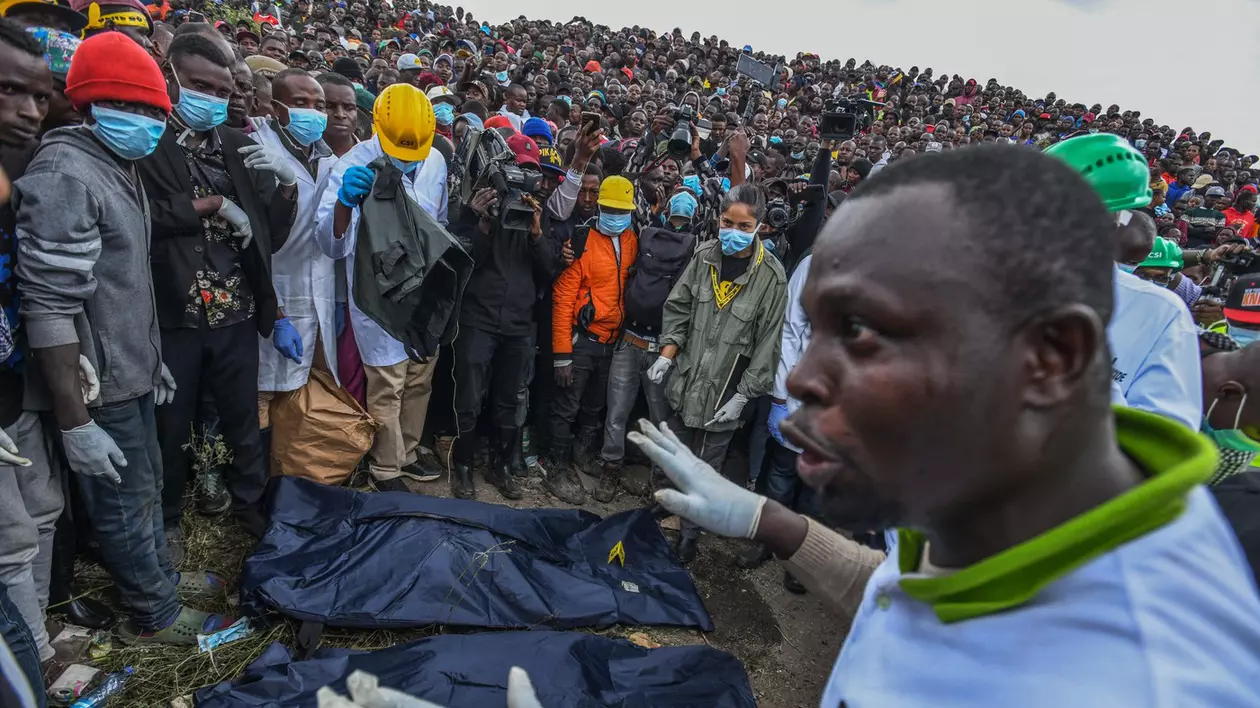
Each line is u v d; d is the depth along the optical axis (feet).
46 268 5.43
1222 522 1.54
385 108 8.27
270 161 8.14
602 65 52.44
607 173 12.93
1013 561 1.41
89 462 5.92
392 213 8.49
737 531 2.95
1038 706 1.29
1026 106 68.90
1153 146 46.73
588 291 11.40
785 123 43.50
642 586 9.37
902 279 1.33
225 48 9.43
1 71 5.23
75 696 6.42
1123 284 5.76
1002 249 1.30
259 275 8.32
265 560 8.02
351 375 10.19
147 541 6.91
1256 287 7.36
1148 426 1.66
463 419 10.95
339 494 9.20
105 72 5.73
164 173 7.29
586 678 7.04
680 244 11.40
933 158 1.46
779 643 9.25
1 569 5.61
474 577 8.43
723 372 10.13
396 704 1.76
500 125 13.38
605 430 12.44
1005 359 1.32
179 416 8.08
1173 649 1.25
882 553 3.06
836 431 1.47
